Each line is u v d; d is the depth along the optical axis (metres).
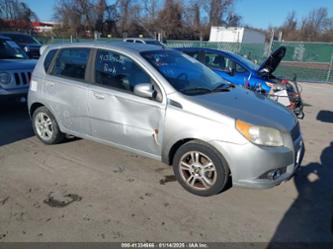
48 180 3.68
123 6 44.44
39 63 4.71
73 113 4.25
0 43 7.22
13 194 3.36
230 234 2.81
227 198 3.38
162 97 3.43
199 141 3.27
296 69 15.65
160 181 3.71
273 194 3.50
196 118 3.21
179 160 3.45
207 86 3.83
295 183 3.79
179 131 3.30
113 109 3.80
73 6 43.66
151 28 43.88
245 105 3.41
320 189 3.66
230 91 3.87
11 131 5.43
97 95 3.92
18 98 6.18
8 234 2.72
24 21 42.59
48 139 4.71
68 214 3.02
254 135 3.02
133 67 3.70
